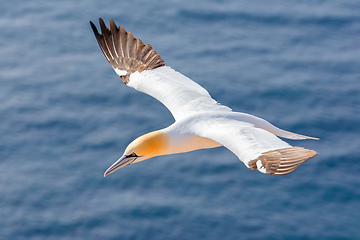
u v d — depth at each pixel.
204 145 12.29
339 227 28.00
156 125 33.62
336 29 42.34
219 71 37.72
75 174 30.73
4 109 34.47
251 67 38.28
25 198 29.34
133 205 28.98
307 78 37.38
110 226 28.03
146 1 44.72
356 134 33.06
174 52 39.44
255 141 11.00
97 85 36.69
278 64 38.69
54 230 27.88
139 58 14.05
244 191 29.83
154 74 13.67
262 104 35.19
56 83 36.75
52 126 33.56
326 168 30.88
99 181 30.39
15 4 44.22
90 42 40.72
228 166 31.17
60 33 41.34
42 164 31.25
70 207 29.02
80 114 34.47
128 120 34.03
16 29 41.53
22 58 38.84
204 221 28.16
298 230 27.84
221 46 40.31
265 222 28.19
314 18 43.25
